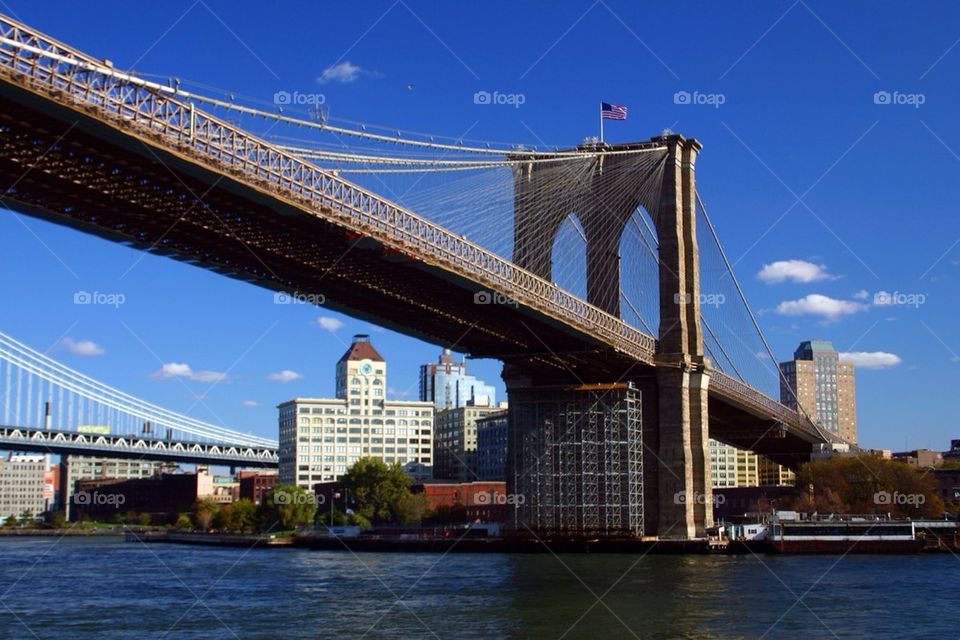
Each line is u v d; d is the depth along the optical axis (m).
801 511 159.88
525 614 71.69
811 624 67.00
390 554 140.00
